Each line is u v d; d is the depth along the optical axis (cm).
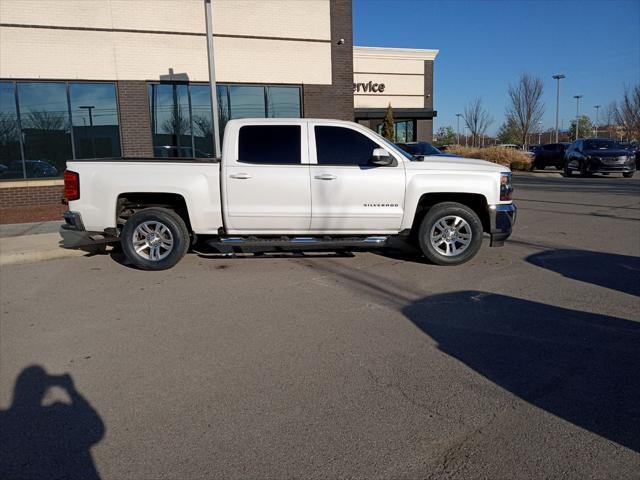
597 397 355
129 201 742
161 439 312
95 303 583
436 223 719
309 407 346
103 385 384
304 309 549
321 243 721
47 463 291
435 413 336
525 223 1100
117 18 1409
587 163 2398
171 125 1505
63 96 1395
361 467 282
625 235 948
